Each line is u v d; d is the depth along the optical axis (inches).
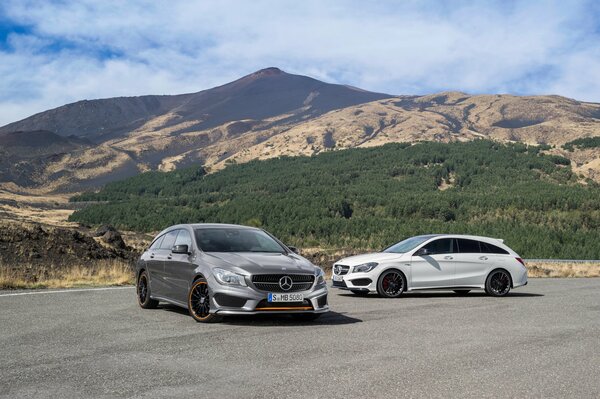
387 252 596.7
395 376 236.1
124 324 369.7
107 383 223.3
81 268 820.0
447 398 205.2
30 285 633.6
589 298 575.2
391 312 446.3
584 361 268.5
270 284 365.7
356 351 287.3
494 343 313.1
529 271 1113.4
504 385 223.5
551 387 221.1
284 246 427.2
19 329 346.6
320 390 214.1
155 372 241.4
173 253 420.8
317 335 334.0
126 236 2094.0
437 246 590.2
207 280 372.5
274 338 323.0
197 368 249.0
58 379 229.3
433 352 286.4
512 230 5610.2
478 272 588.4
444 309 468.8
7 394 207.6
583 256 4520.2
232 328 357.1
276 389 215.2
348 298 562.9
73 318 393.4
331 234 7022.6
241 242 418.6
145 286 457.4
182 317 404.5
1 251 815.1
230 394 208.2
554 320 406.9
